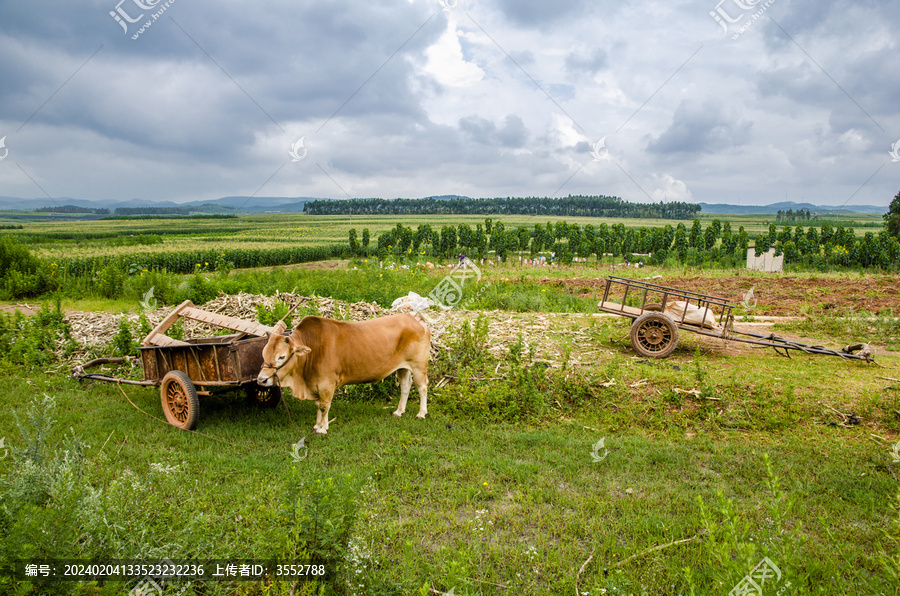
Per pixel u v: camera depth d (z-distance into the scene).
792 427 7.03
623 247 38.75
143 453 5.98
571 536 4.72
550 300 16.44
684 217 137.38
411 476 5.74
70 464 4.26
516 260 39.38
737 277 22.83
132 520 4.00
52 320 10.69
